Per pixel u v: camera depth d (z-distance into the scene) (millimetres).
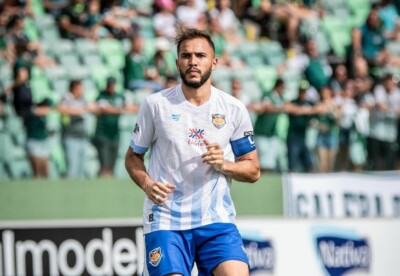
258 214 31312
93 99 35656
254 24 40156
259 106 34188
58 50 36469
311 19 40438
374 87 38438
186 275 16047
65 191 29703
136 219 28812
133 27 37594
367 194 32438
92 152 32156
